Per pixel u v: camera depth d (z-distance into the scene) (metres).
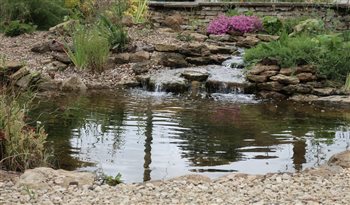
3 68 10.85
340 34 13.81
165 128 9.12
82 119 9.47
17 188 6.73
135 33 14.19
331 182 7.17
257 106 10.56
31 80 11.08
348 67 11.70
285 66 11.73
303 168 7.79
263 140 8.72
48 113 9.68
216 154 8.19
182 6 15.80
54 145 8.35
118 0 15.25
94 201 6.32
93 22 14.08
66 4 15.91
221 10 15.80
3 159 7.39
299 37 13.05
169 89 11.49
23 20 14.80
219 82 11.51
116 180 7.25
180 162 7.92
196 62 12.57
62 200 6.35
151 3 15.91
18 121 7.65
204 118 9.70
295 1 16.28
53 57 12.68
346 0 16.31
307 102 10.90
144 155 8.11
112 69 12.42
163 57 12.48
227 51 13.09
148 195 6.60
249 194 6.67
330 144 8.60
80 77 12.04
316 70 11.62
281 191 6.83
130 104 10.46
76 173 7.25
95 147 8.33
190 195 6.59
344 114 10.09
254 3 15.70
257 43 13.59
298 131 9.13
